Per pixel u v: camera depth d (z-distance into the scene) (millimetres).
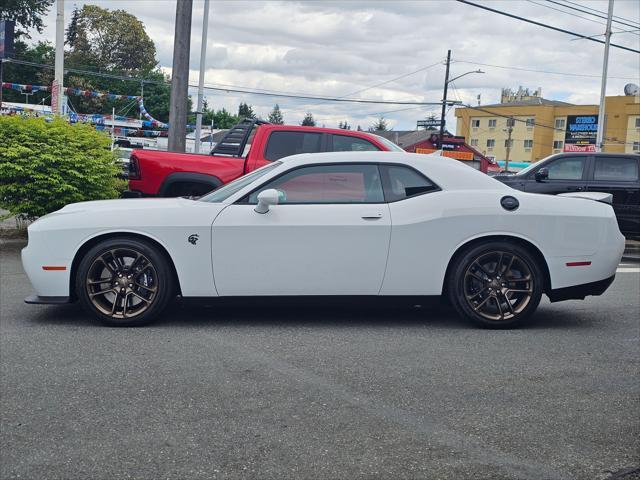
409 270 5906
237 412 3926
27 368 4684
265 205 5789
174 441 3529
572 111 86688
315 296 5902
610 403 4188
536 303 6008
